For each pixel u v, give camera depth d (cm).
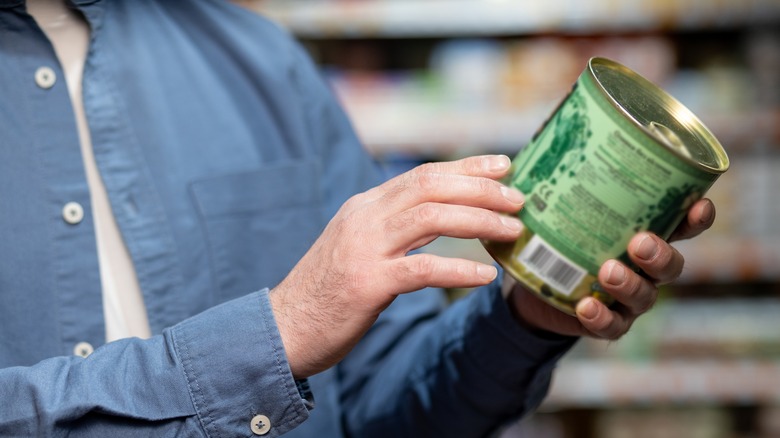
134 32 108
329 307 78
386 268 76
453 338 106
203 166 109
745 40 304
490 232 79
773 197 291
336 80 286
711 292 322
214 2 116
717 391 296
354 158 125
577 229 80
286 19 272
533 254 82
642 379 296
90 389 80
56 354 96
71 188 98
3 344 94
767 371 297
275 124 115
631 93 86
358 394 118
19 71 98
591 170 78
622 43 289
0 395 79
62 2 103
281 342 80
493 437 110
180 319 104
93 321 98
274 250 112
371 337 118
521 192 83
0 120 96
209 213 107
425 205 77
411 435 109
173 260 104
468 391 104
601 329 84
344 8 273
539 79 283
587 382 296
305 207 114
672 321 306
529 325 99
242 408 81
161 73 109
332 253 78
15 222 95
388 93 283
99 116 102
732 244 288
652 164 76
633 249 79
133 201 103
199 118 110
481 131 275
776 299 318
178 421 80
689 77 296
